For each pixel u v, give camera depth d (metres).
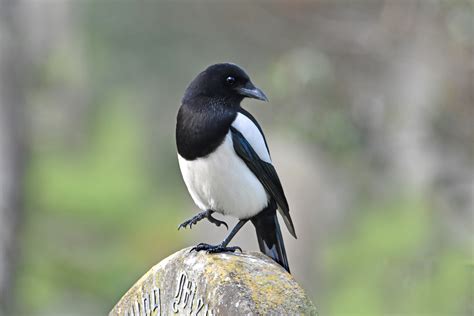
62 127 17.72
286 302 6.23
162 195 19.62
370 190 17.22
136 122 18.50
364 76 17.84
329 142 15.82
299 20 19.53
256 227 7.84
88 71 20.53
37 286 15.50
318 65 15.62
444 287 12.79
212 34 21.86
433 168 16.38
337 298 14.16
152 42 21.94
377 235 14.59
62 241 15.71
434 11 16.30
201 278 6.46
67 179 15.88
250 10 20.67
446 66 16.36
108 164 16.16
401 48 17.30
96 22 21.33
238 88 7.70
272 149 18.73
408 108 16.94
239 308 6.20
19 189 16.03
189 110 7.61
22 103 16.47
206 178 7.56
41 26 17.45
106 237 15.88
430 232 14.51
